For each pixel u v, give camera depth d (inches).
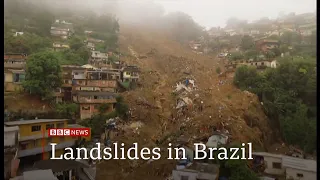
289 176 967.0
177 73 2423.7
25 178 791.7
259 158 1066.1
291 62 1680.6
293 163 1002.7
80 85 1525.6
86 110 1400.1
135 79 1961.1
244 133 1331.2
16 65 1414.9
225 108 1562.5
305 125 1336.1
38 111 1253.7
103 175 1034.1
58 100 1398.9
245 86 1809.8
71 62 1823.3
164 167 1071.6
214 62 2790.4
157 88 2010.3
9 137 922.1
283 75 1638.8
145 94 1814.7
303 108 1408.7
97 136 1318.9
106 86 1585.9
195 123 1446.9
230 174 935.7
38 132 1045.8
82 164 966.4
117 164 1118.4
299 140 1328.7
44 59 1385.3
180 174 906.1
